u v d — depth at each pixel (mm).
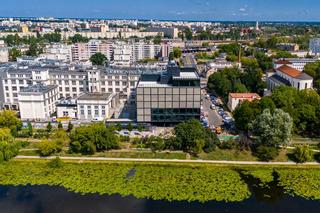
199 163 176000
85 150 187250
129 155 184125
